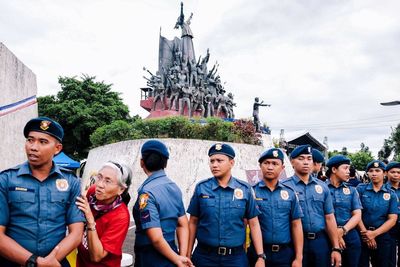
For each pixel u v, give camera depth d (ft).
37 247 9.41
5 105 22.74
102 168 11.01
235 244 13.15
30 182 9.73
